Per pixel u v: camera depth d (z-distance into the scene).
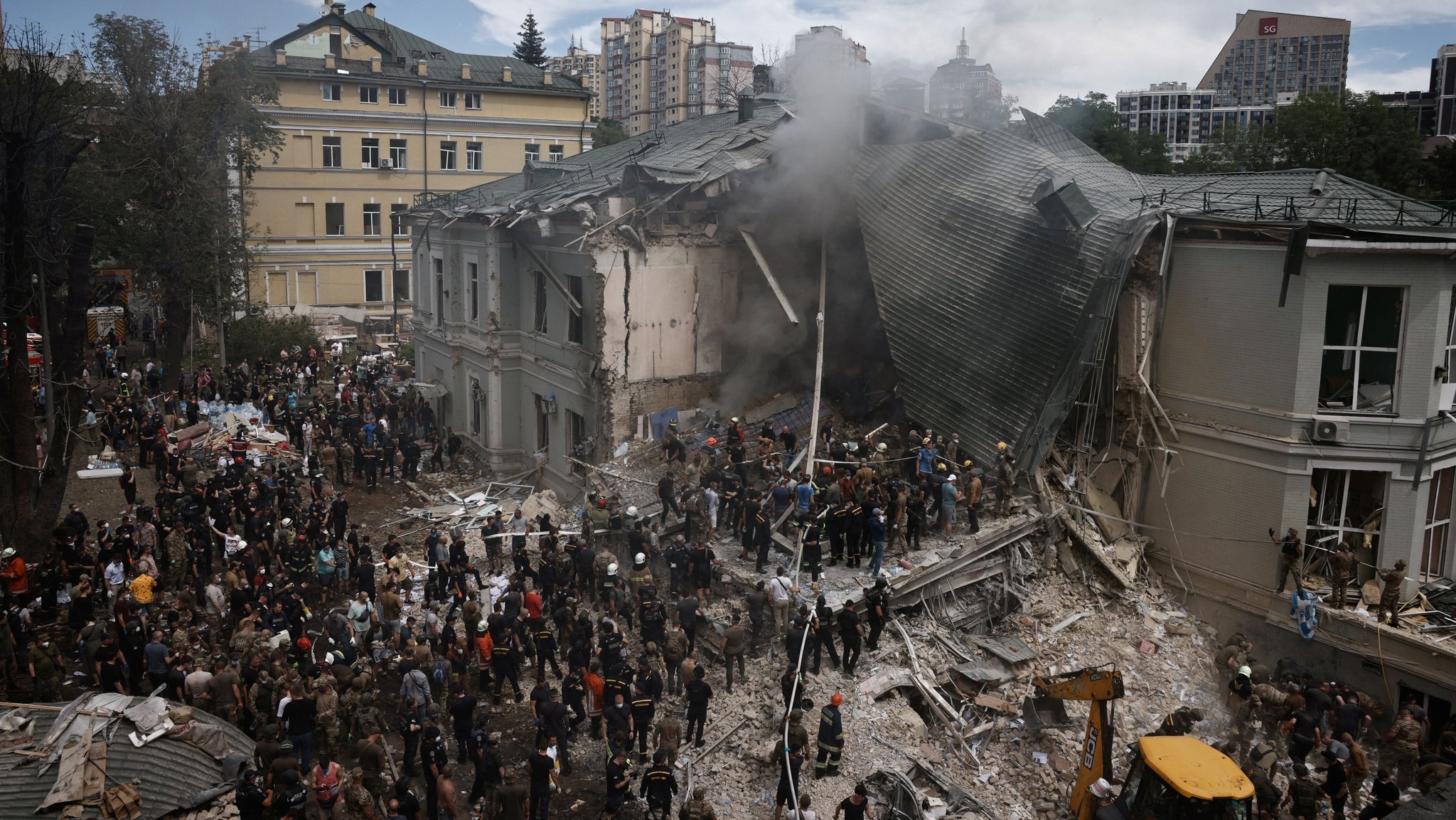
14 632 19.14
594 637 20.31
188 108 42.09
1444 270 19.75
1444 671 18.59
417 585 23.78
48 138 23.14
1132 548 23.14
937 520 22.39
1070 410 23.19
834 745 16.14
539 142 64.06
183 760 15.24
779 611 19.27
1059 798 16.77
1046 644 20.64
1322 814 16.89
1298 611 20.50
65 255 24.36
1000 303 24.73
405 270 60.91
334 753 17.05
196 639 18.78
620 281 27.20
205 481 30.50
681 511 23.44
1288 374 20.58
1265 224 20.61
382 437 32.62
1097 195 24.36
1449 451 20.92
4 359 22.61
